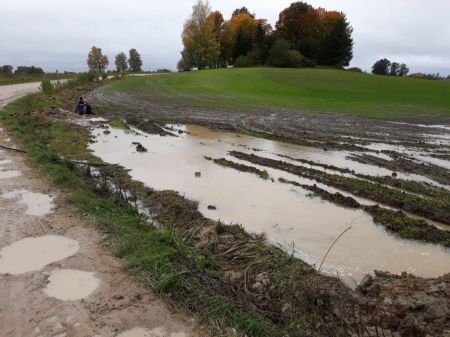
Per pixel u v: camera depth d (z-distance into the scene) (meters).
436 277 6.51
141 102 31.86
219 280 6.02
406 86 47.72
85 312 5.09
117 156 14.09
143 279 5.80
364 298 5.57
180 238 7.36
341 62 82.62
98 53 84.62
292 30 84.19
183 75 56.25
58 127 18.30
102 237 7.12
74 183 9.84
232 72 58.75
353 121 23.38
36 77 56.50
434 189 10.77
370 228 8.37
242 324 4.90
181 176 11.80
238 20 84.50
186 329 4.86
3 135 15.38
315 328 4.95
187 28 75.19
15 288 5.57
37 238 7.05
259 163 13.37
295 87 44.84
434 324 4.75
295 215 9.02
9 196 9.02
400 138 18.34
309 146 16.34
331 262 7.00
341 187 10.90
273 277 6.12
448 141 17.81
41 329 4.77
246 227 8.37
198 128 20.30
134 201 9.49
